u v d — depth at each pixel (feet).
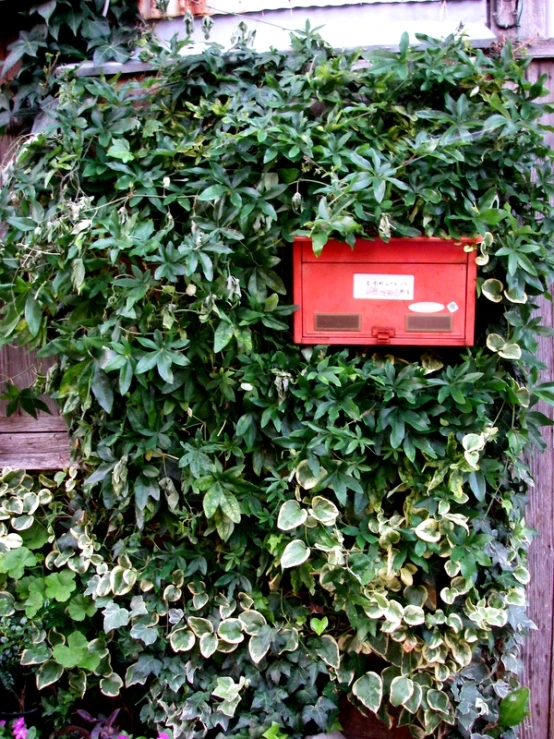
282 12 6.31
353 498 5.66
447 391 5.18
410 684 5.48
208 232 5.15
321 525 5.35
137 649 5.74
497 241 5.24
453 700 5.61
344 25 6.26
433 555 5.66
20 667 5.93
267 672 5.61
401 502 5.72
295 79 5.35
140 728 6.01
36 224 5.31
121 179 5.27
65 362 5.59
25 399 5.95
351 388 5.18
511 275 5.18
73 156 5.37
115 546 5.74
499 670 5.95
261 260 5.28
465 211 5.20
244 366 5.22
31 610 5.66
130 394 5.24
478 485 5.41
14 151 6.11
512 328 5.46
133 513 5.91
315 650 5.62
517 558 5.78
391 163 5.17
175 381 5.31
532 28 6.05
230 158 5.23
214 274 5.16
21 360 6.43
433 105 5.46
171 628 5.75
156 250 5.14
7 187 5.61
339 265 5.17
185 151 5.31
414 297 5.19
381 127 5.37
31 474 6.46
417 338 5.23
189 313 5.23
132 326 5.22
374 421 5.31
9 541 6.01
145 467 5.38
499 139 5.23
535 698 6.25
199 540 5.74
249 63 5.60
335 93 5.37
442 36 5.50
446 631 5.58
